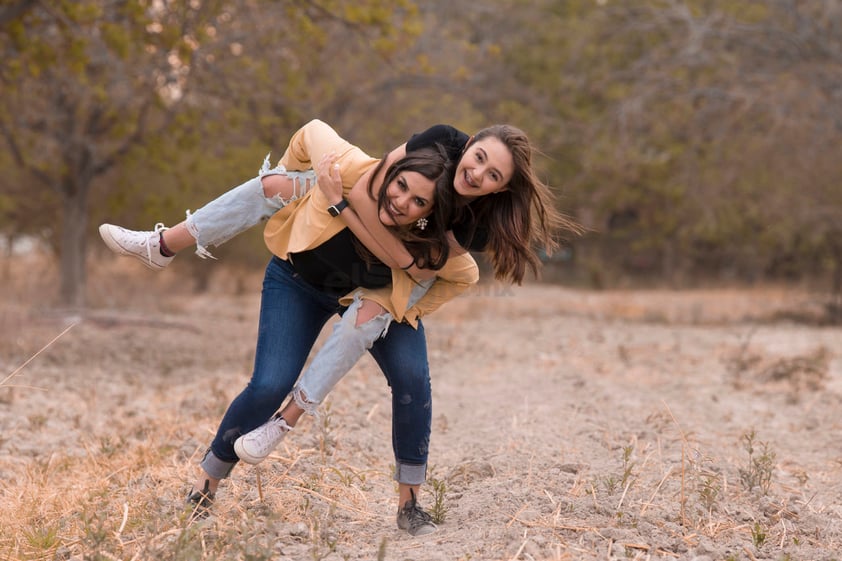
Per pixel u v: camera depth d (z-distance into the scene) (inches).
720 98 1201.4
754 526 268.1
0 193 1218.0
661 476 325.7
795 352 773.9
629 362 687.1
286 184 239.8
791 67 1141.7
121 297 1192.8
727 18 1223.5
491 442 385.1
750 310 1310.3
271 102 956.6
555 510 270.8
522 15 1683.1
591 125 1362.0
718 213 1403.8
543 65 1663.4
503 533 248.1
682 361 702.5
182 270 1494.8
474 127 1167.6
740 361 655.8
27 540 258.1
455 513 275.6
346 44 997.2
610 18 1562.5
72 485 319.6
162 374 579.8
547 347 770.8
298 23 788.0
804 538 270.2
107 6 746.2
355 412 425.4
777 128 1097.4
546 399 487.8
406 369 246.7
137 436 396.8
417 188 222.8
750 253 1630.2
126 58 737.0
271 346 241.9
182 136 957.2
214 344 745.6
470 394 521.7
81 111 981.2
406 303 238.2
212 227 239.6
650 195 1651.1
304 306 245.4
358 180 229.1
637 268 2123.5
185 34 788.0
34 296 1124.5
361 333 237.9
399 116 1112.2
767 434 451.2
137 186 1131.9
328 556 236.5
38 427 412.5
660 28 1375.5
